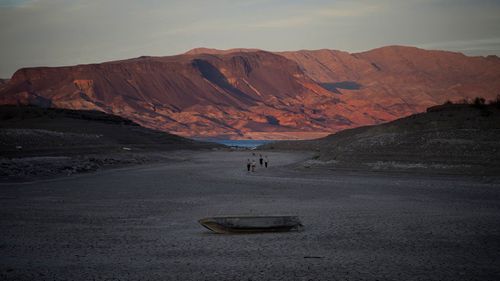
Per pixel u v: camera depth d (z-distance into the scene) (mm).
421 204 49344
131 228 39469
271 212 46344
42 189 67062
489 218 40906
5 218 44156
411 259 28859
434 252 30328
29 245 33594
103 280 25812
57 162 96750
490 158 73938
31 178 80000
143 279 25875
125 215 45719
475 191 57875
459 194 55812
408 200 52312
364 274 26156
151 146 189000
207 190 65938
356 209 47125
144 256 30516
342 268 27297
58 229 39094
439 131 90312
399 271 26547
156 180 80750
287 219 37562
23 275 26734
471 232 35594
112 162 116312
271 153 189875
